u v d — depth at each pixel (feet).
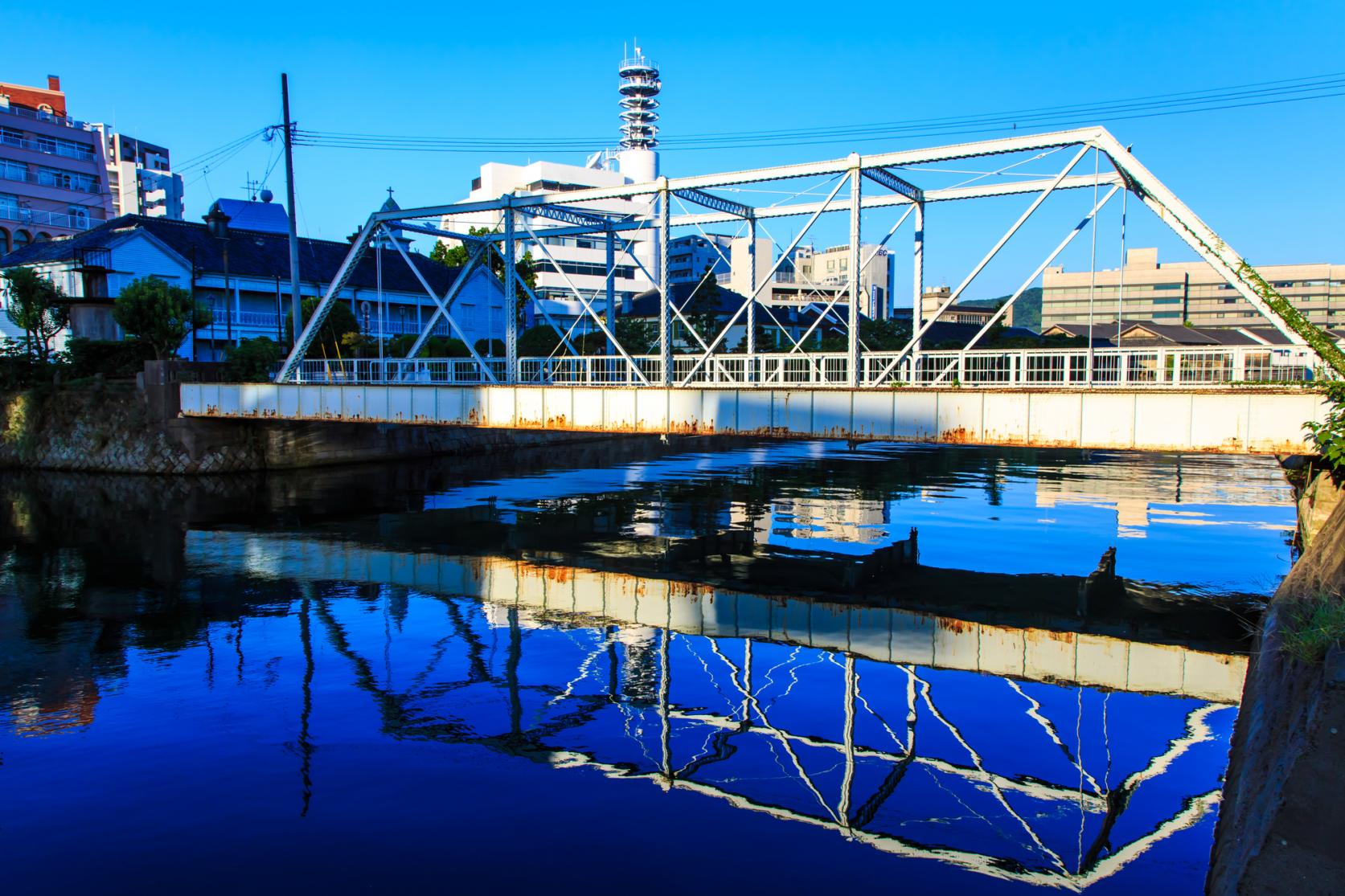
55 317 151.23
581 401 84.89
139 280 140.46
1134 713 42.47
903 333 178.29
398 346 161.68
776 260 99.19
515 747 38.93
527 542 85.10
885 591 65.82
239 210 217.36
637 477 132.36
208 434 125.39
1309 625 30.60
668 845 29.96
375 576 72.54
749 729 40.91
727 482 125.39
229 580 71.10
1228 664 49.88
